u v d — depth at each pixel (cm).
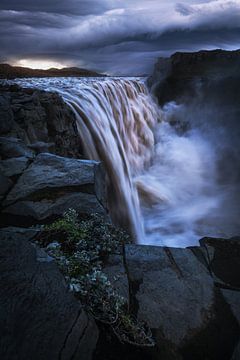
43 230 442
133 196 1308
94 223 482
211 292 391
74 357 258
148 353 316
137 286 387
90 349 279
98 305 325
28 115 847
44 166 597
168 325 344
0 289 240
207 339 336
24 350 224
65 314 264
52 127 936
